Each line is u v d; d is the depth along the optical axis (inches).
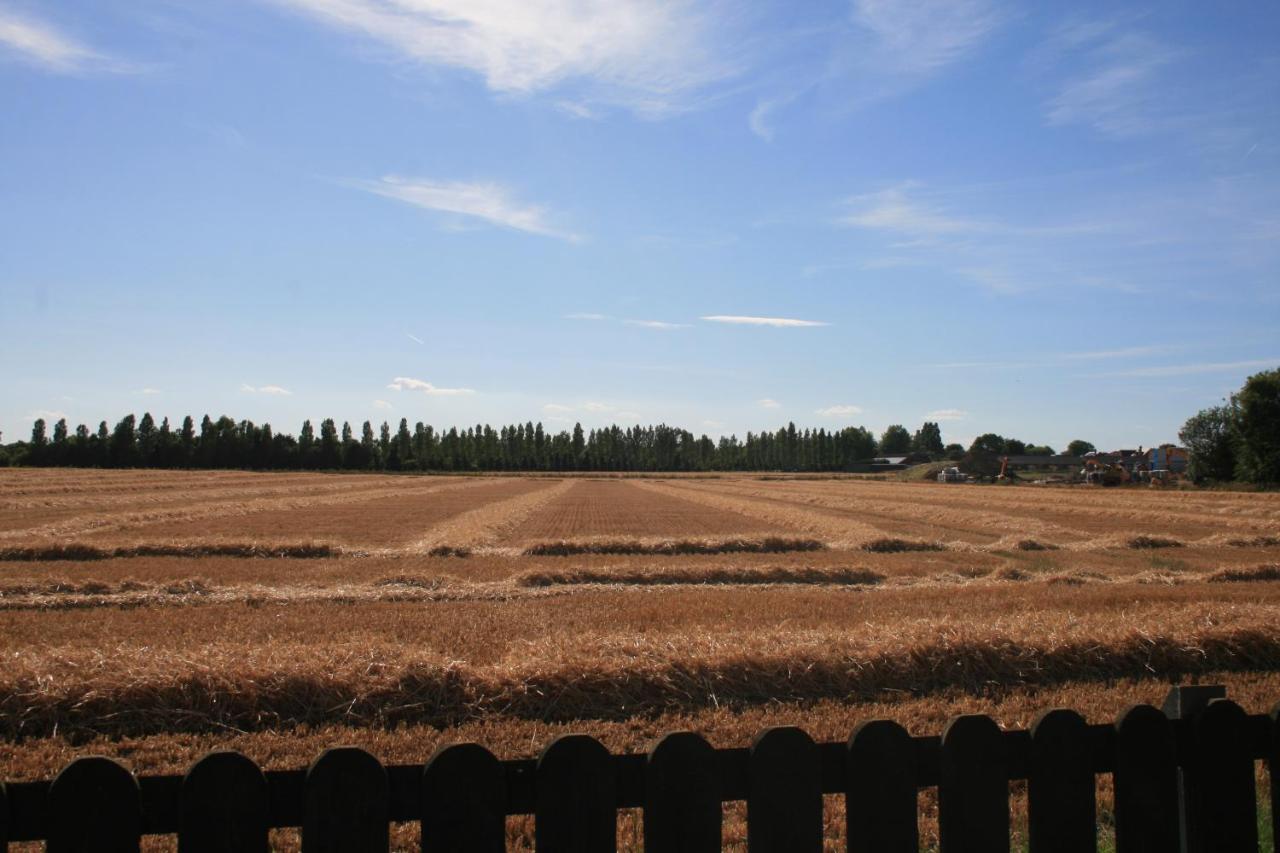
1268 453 3038.9
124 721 348.2
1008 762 127.9
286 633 555.2
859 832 122.0
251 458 5713.6
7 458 5438.0
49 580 788.6
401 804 112.6
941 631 451.5
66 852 104.5
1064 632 465.7
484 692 378.9
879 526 1626.5
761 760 118.4
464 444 7126.0
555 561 1048.8
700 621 602.5
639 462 7677.2
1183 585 850.1
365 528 1505.9
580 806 114.4
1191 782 133.7
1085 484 3878.0
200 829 107.0
